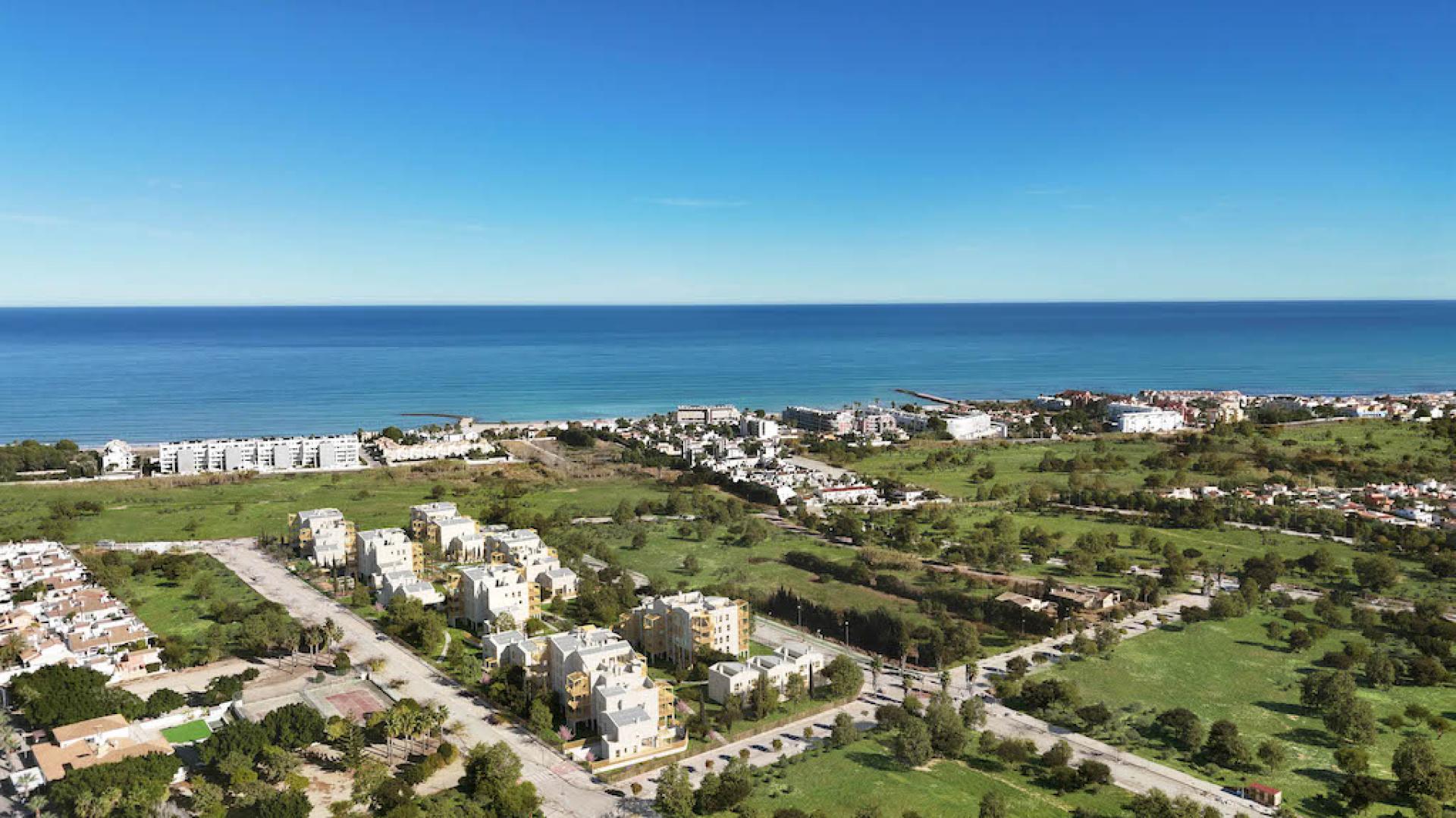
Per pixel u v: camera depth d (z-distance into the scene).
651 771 192.00
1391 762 193.38
